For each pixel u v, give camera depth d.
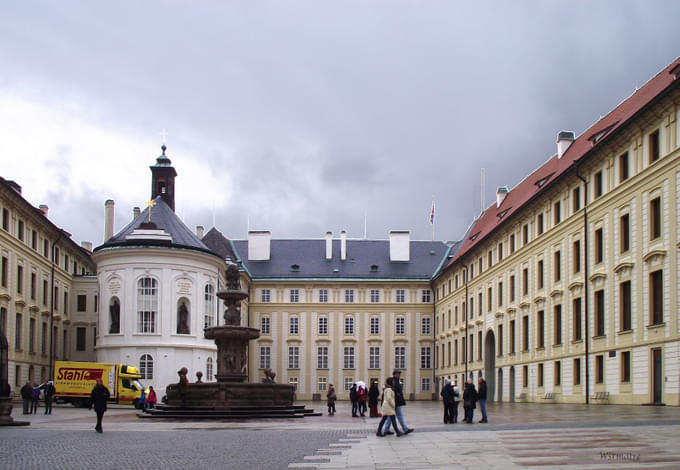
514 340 65.56
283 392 39.44
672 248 38.81
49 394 45.34
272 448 21.05
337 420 36.16
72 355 81.88
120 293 69.88
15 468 16.91
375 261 102.75
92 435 26.66
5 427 31.52
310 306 99.06
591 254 48.81
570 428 24.98
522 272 63.25
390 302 99.94
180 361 69.75
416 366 98.81
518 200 73.38
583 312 49.59
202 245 75.00
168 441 23.81
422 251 104.56
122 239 72.69
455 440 22.27
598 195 48.78
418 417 40.19
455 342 87.50
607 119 58.38
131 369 62.09
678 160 38.31
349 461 17.75
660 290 40.38
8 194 61.03
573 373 51.12
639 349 41.94
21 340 65.38
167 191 84.06
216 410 37.44
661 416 30.22
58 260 77.94
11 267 62.62
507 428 26.34
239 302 42.16
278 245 104.88
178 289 70.50
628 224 44.09
